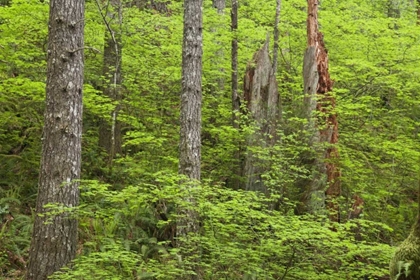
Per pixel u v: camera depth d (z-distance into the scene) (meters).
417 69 9.88
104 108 8.65
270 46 12.12
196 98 7.99
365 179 9.34
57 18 6.88
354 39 10.73
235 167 9.46
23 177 9.34
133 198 6.22
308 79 9.37
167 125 9.98
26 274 6.77
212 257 5.96
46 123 6.90
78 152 7.01
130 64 10.07
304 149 8.51
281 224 5.80
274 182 8.00
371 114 10.32
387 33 10.45
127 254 6.00
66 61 6.89
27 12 8.91
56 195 6.79
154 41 10.88
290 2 11.41
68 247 6.82
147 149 9.55
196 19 8.05
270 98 9.45
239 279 5.94
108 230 8.07
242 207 5.74
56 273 6.30
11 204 8.56
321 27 11.09
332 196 8.66
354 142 9.66
